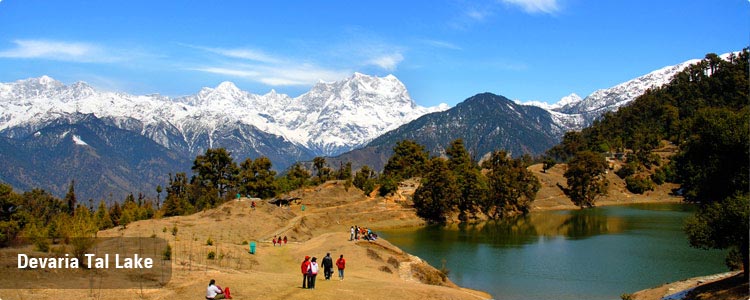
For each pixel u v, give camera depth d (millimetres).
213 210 140625
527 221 189125
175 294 50594
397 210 190250
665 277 89875
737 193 65250
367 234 105812
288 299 49969
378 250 93250
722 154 75625
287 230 125875
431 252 120250
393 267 83500
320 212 178375
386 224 176625
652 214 196125
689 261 102438
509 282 88562
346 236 106000
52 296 47719
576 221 182375
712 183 77250
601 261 105062
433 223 185250
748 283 58375
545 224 177375
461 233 157875
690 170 99188
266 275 64188
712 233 61500
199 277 57562
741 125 73562
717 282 64875
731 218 59625
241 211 140250
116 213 148375
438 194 188000
